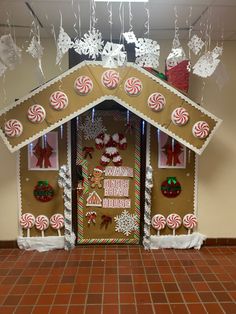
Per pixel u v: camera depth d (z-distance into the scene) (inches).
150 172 122.4
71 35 114.5
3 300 89.7
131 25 97.7
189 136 110.4
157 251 125.6
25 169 123.8
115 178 127.7
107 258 118.2
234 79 125.3
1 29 109.3
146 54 85.7
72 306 86.8
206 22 103.0
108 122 124.5
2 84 121.0
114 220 129.9
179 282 100.1
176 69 113.6
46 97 105.0
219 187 130.2
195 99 125.6
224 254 123.1
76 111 105.9
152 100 107.0
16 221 126.9
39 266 111.1
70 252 123.7
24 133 105.3
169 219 127.6
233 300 90.1
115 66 93.5
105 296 91.8
